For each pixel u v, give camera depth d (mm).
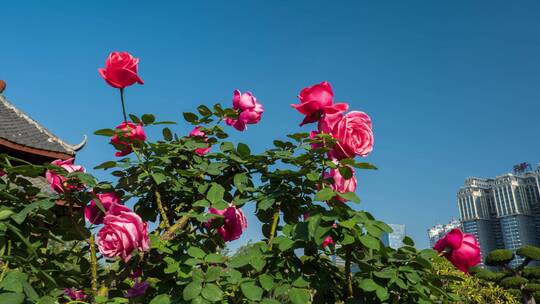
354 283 2129
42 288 2166
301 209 2445
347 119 2238
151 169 2457
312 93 2359
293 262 2133
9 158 2182
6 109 11414
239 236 2566
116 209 2084
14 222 2129
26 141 10188
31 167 2180
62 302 2326
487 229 149500
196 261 2076
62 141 10938
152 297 2285
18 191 2270
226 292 2078
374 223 1983
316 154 2311
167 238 2303
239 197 2564
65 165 2424
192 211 2410
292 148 2467
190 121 2850
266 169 2580
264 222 2541
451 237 2240
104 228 1970
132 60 2443
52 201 2229
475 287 16500
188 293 1870
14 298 1671
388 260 2029
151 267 2268
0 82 11969
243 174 2486
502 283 24031
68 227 2350
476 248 2207
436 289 2023
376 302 2014
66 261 2488
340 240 1947
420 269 2070
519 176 149500
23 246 2193
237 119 2975
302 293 1944
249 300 1949
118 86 2447
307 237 2023
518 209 143750
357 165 2121
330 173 2299
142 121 2594
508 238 144875
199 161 2604
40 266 2225
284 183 2379
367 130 2248
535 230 144625
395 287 1958
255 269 2072
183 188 2533
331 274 2264
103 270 2510
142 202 2689
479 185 153000
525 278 24281
